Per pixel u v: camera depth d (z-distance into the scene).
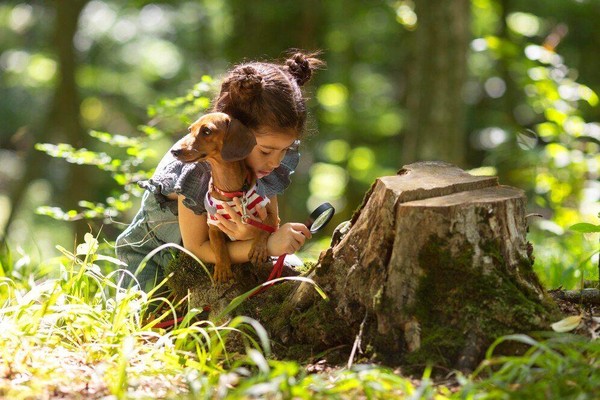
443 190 3.79
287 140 3.83
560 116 8.51
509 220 3.69
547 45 8.70
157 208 4.41
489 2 14.29
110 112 19.20
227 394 3.36
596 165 8.51
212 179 3.94
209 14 16.56
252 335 4.05
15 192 14.93
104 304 4.19
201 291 4.25
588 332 3.65
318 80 15.12
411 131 10.14
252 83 3.70
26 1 19.34
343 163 18.08
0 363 3.67
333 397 3.16
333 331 3.86
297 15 12.69
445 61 9.86
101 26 19.19
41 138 14.92
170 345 3.79
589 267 5.90
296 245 4.07
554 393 3.13
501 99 16.69
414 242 3.65
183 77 18.88
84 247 4.27
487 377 3.51
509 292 3.64
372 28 15.91
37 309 4.06
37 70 19.38
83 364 3.74
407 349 3.67
